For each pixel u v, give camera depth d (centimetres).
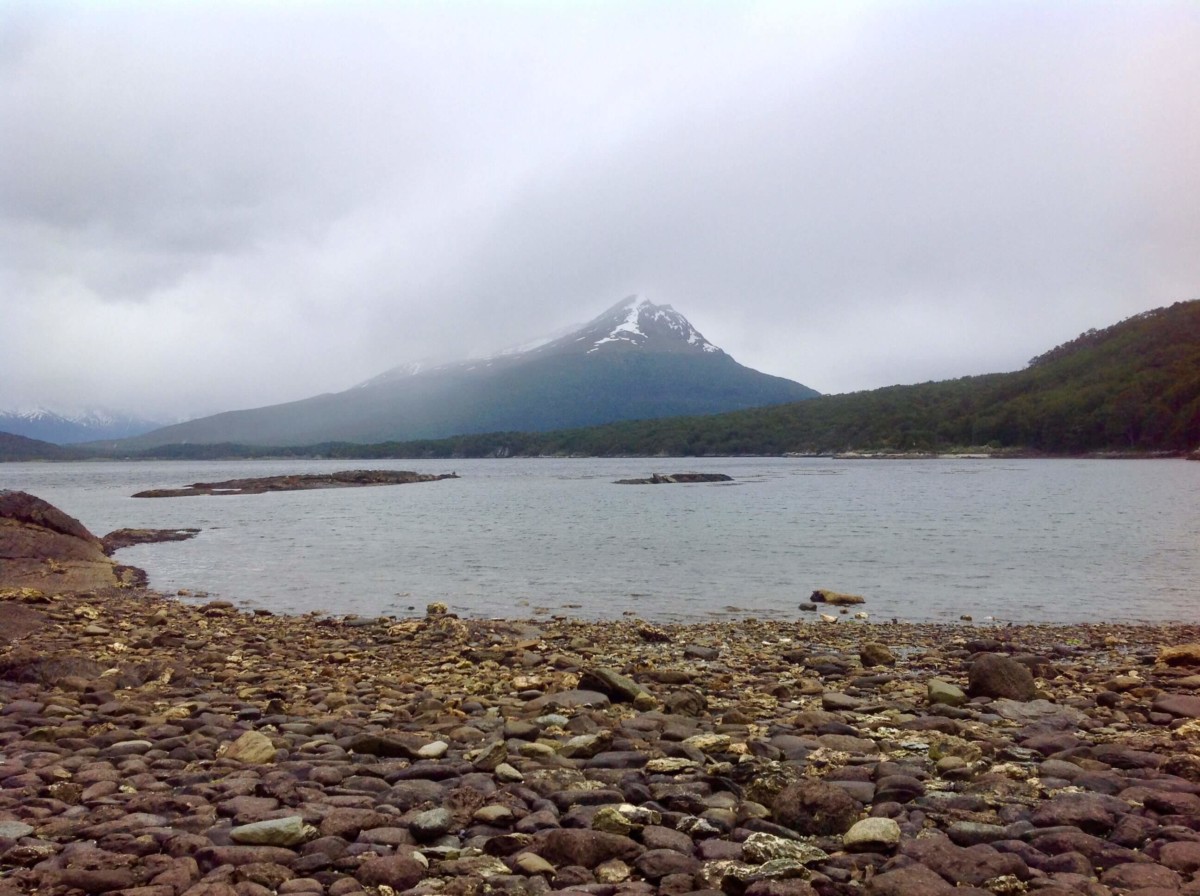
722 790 762
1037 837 628
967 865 577
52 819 674
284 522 5538
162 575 3056
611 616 2197
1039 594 2512
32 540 3020
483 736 963
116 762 845
